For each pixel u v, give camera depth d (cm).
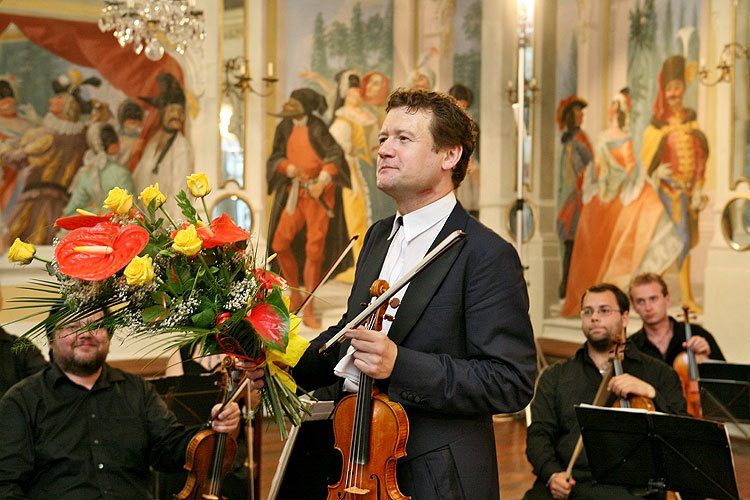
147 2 667
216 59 870
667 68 835
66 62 807
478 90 966
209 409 400
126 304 198
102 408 345
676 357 550
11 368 459
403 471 206
